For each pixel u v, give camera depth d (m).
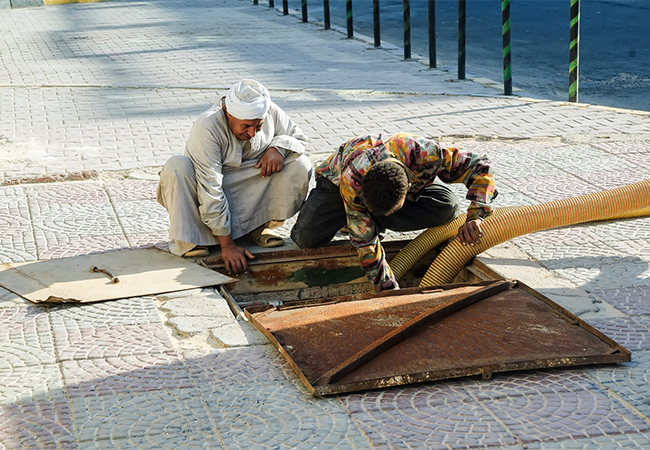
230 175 4.12
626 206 4.00
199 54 11.89
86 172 5.88
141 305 3.47
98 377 2.81
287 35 13.95
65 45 13.07
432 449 2.31
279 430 2.44
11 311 3.44
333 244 4.30
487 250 4.13
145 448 2.35
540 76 10.45
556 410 2.53
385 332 3.01
